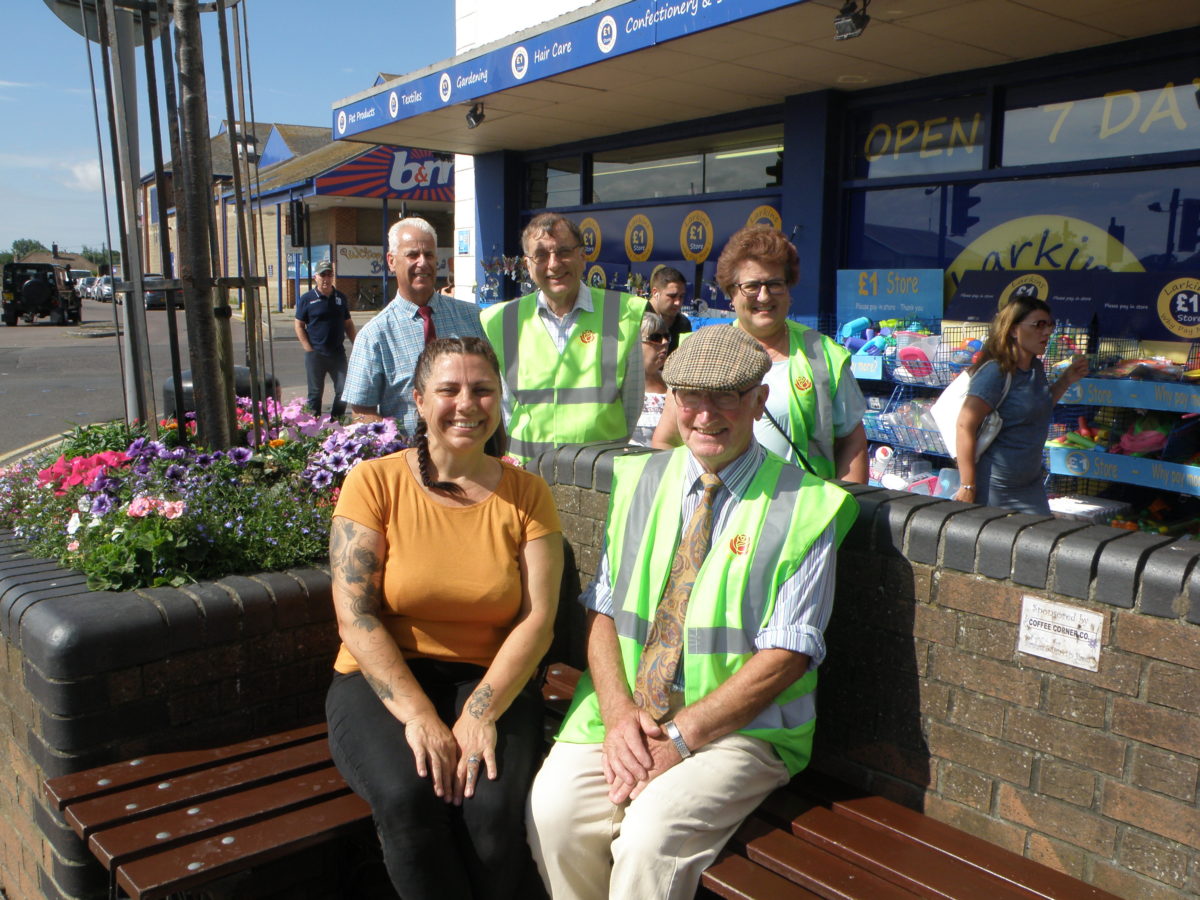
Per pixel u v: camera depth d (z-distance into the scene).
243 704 2.88
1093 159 5.86
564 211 9.88
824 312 7.36
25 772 2.84
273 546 3.10
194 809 2.45
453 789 2.37
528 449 4.11
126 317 4.44
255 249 3.97
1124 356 5.62
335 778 2.63
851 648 2.61
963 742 2.39
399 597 2.60
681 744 2.31
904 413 6.18
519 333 4.11
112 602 2.73
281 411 4.25
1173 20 5.18
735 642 2.39
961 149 6.55
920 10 5.02
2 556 3.21
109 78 3.63
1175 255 5.62
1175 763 2.05
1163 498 5.73
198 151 3.53
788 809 2.47
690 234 8.56
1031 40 5.61
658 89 7.04
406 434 4.12
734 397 2.37
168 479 3.22
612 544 2.64
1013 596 2.28
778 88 7.00
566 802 2.35
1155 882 2.10
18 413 12.63
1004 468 4.05
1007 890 2.11
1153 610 2.05
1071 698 2.20
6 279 35.72
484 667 2.69
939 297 6.65
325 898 3.12
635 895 2.20
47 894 2.78
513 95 7.30
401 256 4.07
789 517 2.41
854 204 7.26
